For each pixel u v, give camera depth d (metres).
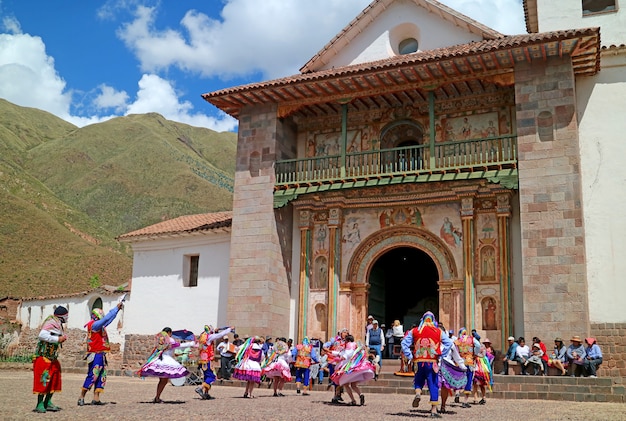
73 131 151.00
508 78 20.78
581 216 18.91
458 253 21.61
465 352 14.10
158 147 138.75
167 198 116.62
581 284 18.47
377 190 22.88
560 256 18.86
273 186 23.59
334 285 22.98
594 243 20.14
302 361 17.50
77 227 86.69
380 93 22.78
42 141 145.38
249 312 22.81
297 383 17.45
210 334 15.16
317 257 23.81
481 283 20.89
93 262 66.38
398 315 29.02
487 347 18.53
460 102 23.19
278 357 16.25
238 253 23.53
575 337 17.94
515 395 16.86
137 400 13.52
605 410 13.12
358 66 23.11
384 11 25.08
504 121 22.42
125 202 115.31
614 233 20.00
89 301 33.94
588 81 21.47
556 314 18.53
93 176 122.31
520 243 20.72
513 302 20.39
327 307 23.02
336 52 25.59
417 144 24.17
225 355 21.44
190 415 10.40
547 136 19.80
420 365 11.33
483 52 19.88
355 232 23.36
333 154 24.88
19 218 70.50
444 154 21.67
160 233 27.72
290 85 22.75
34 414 10.15
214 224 26.77
